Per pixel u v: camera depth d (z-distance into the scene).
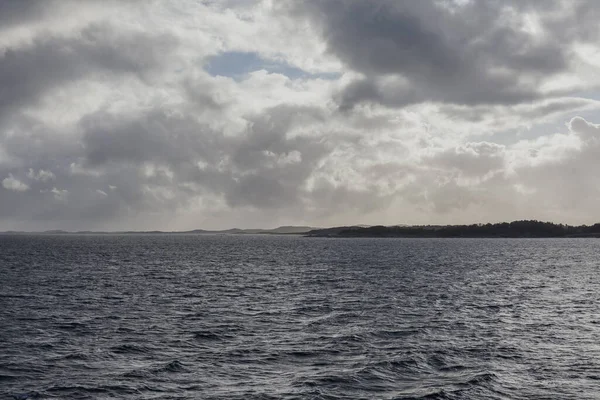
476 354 32.78
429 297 60.66
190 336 37.66
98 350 33.06
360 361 30.83
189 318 45.34
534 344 35.75
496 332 39.88
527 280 83.88
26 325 41.12
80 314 46.81
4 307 50.34
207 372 28.61
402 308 51.91
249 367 29.67
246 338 37.25
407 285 74.25
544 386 26.52
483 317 46.72
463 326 42.31
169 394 24.92
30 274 87.94
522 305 54.66
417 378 27.81
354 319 45.34
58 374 27.78
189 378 27.48
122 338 36.75
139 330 39.66
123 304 53.41
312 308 51.72
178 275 90.19
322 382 26.75
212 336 37.72
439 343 35.88
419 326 42.03
